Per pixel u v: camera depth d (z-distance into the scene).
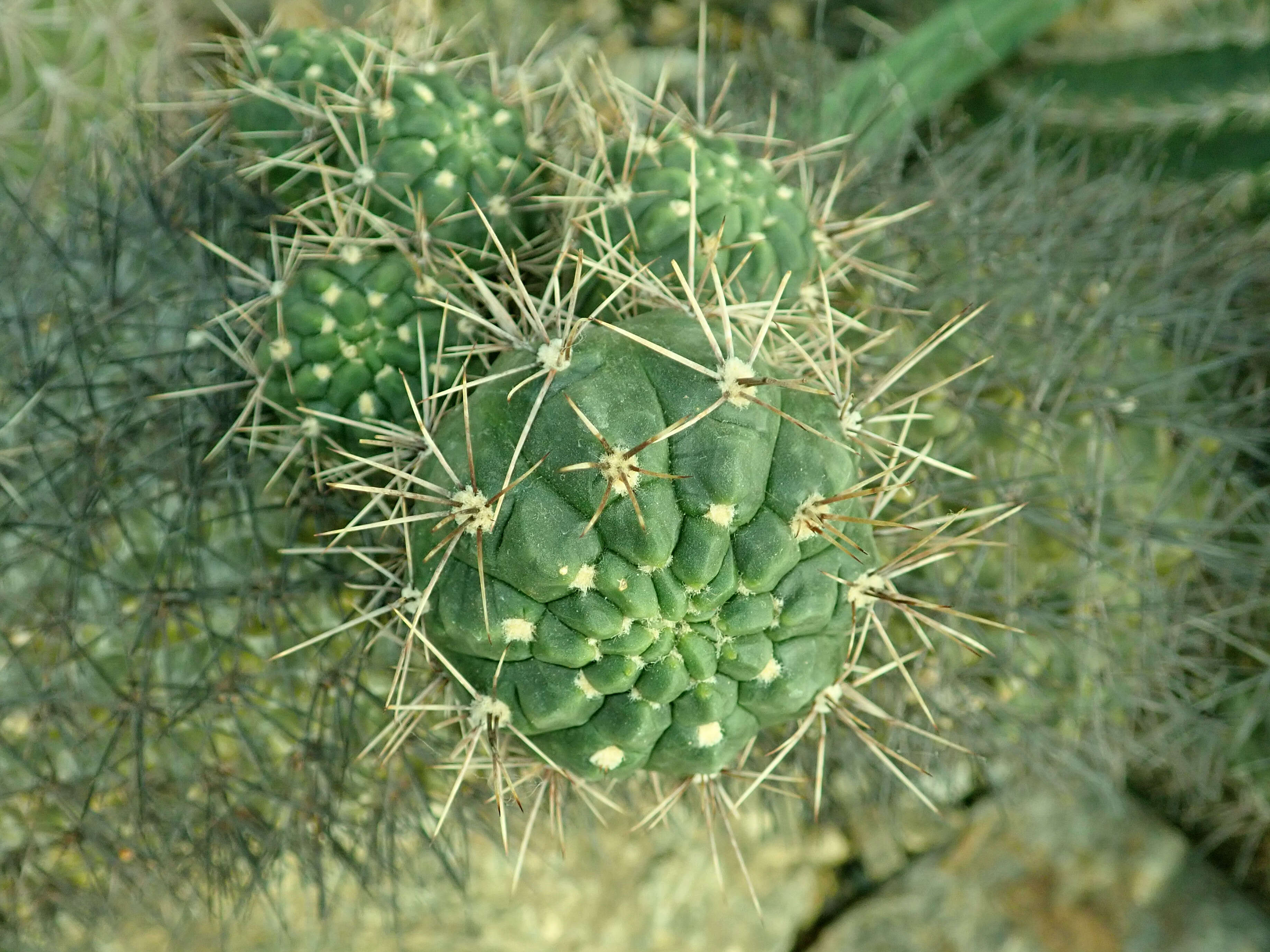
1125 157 0.46
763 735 0.35
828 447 0.29
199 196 0.35
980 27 0.44
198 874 0.36
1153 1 0.50
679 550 0.28
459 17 0.45
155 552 0.33
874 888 0.46
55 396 0.34
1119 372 0.38
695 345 0.28
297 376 0.32
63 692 0.33
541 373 0.28
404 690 0.32
